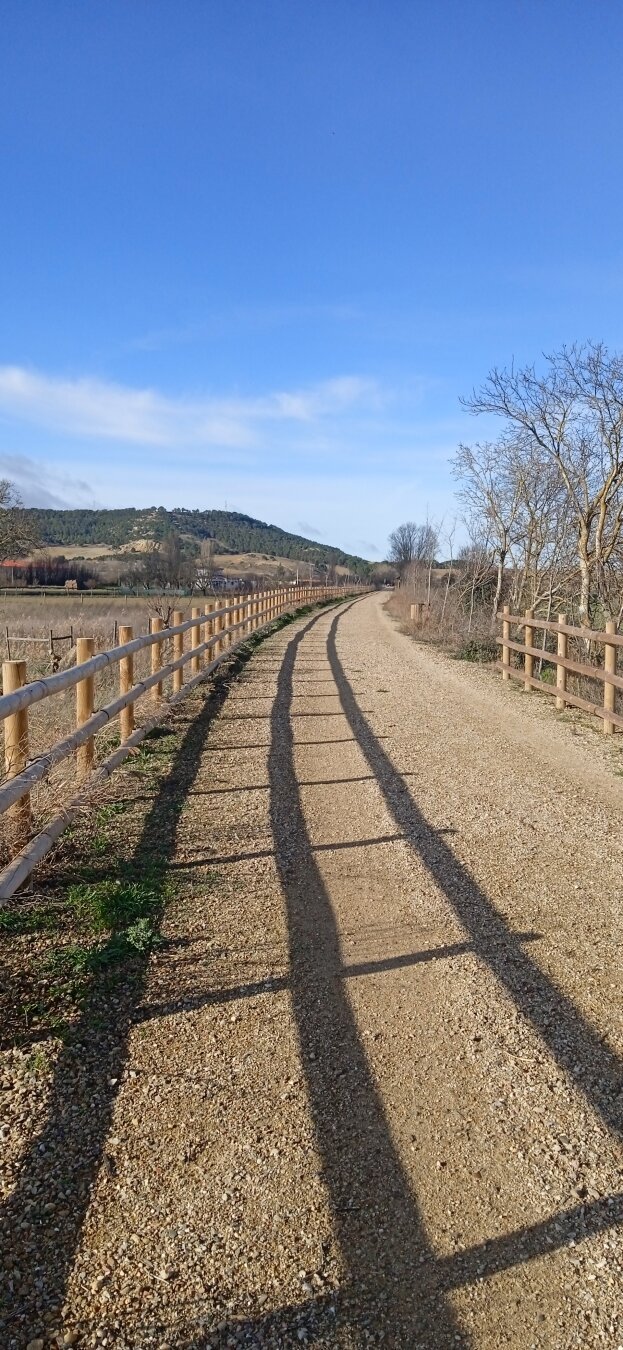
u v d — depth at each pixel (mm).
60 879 4566
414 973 3738
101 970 3676
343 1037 3256
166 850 5129
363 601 53344
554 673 13117
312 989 3592
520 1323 2068
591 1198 2465
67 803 4898
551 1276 2203
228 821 5719
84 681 5656
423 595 33312
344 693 11531
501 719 9742
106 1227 2338
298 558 102312
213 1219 2375
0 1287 2141
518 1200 2461
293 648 18109
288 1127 2756
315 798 6340
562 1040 3244
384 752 7922
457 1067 3076
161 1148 2648
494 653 16594
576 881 4781
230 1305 2109
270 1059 3107
